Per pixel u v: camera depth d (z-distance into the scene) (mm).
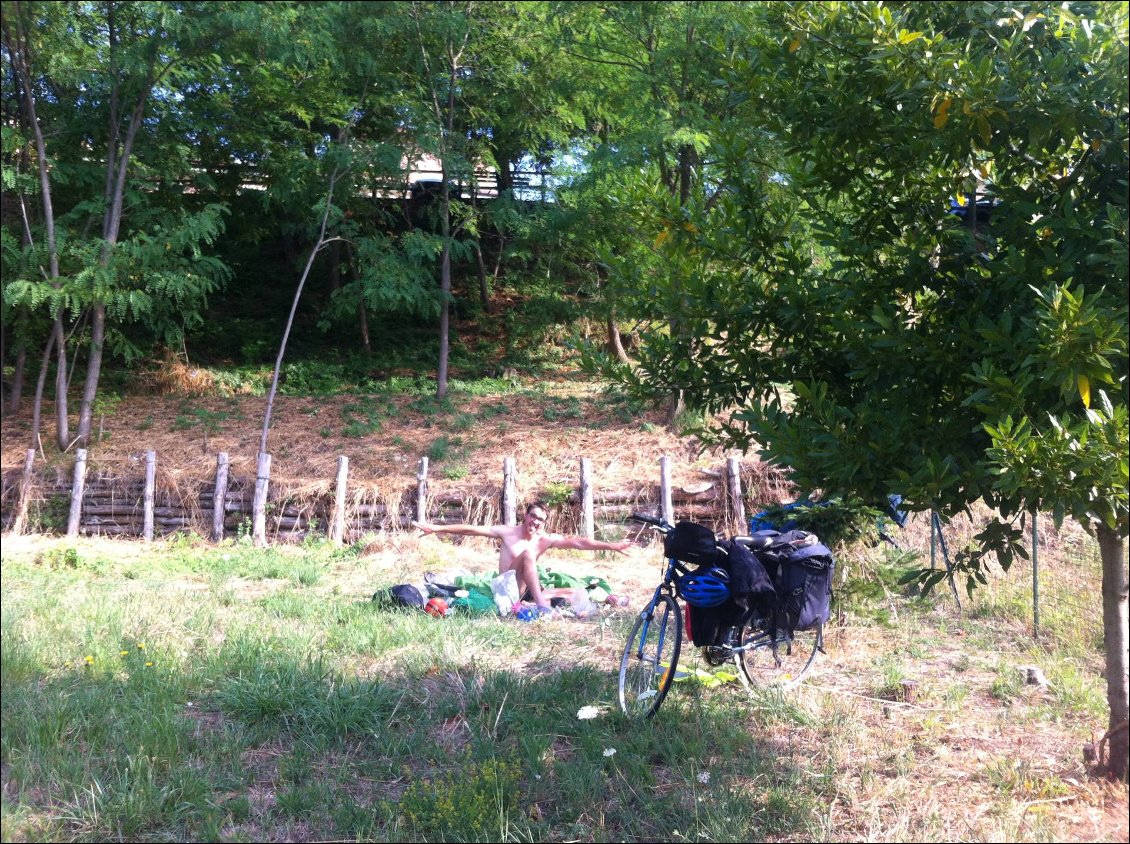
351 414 16641
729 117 5969
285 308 22859
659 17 14305
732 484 12438
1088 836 3996
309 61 13773
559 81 16891
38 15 12023
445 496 12719
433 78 16656
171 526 12883
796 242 5031
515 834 4086
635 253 6730
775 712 5625
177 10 12172
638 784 4574
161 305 15703
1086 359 3625
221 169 17656
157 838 4066
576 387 18500
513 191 18453
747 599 5676
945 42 4160
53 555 10781
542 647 7055
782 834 4137
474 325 22281
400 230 21000
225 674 6059
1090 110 4023
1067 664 6594
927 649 7125
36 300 13297
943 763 4887
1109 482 3633
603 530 12258
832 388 4816
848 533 7652
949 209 4914
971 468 4121
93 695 5504
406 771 4754
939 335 4422
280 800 4379
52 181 14812
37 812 4176
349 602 8625
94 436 14969
